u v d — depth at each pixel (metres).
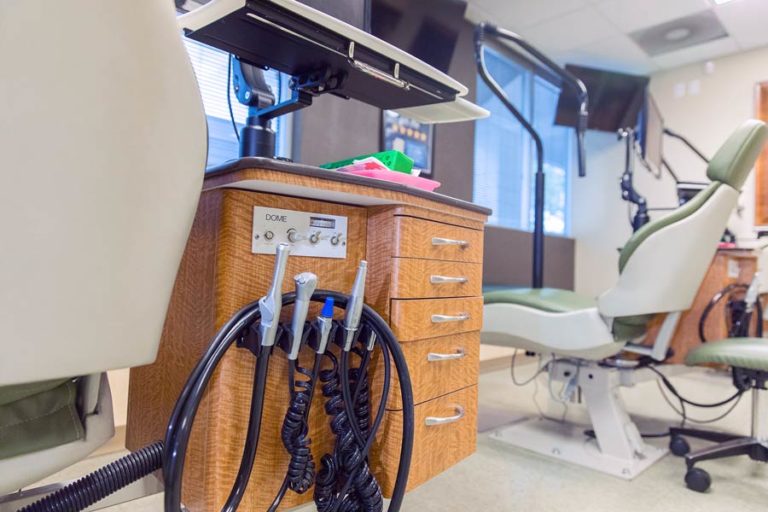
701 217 1.42
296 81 0.95
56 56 0.37
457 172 3.26
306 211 0.77
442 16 1.24
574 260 4.48
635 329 1.53
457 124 3.25
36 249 0.39
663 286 1.41
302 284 0.68
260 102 0.97
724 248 2.52
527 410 2.28
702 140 3.94
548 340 1.58
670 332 1.56
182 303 0.77
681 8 3.17
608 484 1.49
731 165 1.43
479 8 3.21
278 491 0.74
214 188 0.69
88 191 0.41
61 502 0.55
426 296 0.88
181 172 0.47
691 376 3.14
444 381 0.94
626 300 1.42
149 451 0.62
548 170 4.36
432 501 1.34
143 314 0.48
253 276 0.71
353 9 0.90
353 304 0.74
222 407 0.68
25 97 0.37
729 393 2.69
